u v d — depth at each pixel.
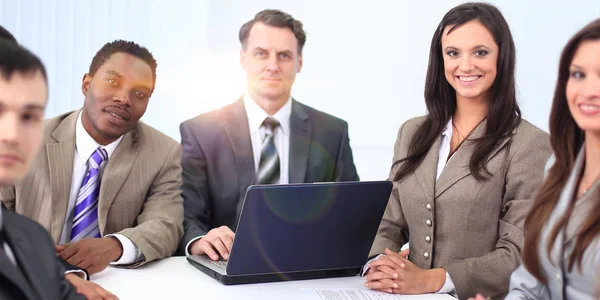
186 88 4.33
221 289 1.96
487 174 2.20
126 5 4.24
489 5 2.27
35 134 1.17
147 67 2.44
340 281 2.07
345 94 4.39
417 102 4.38
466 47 2.22
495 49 2.22
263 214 1.91
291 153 3.14
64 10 4.19
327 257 2.05
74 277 1.87
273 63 3.12
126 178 2.41
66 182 2.32
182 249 2.54
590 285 1.69
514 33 4.22
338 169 3.21
